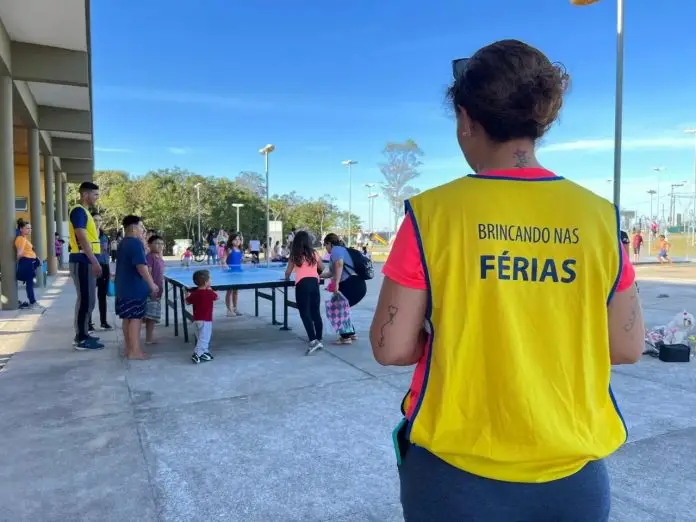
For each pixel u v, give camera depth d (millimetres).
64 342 6414
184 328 6492
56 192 21625
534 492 1059
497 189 1083
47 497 2662
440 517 1086
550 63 1148
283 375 4961
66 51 9523
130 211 50188
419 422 1092
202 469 2980
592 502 1096
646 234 43469
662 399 4199
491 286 1041
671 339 5652
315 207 67562
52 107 13016
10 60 8984
